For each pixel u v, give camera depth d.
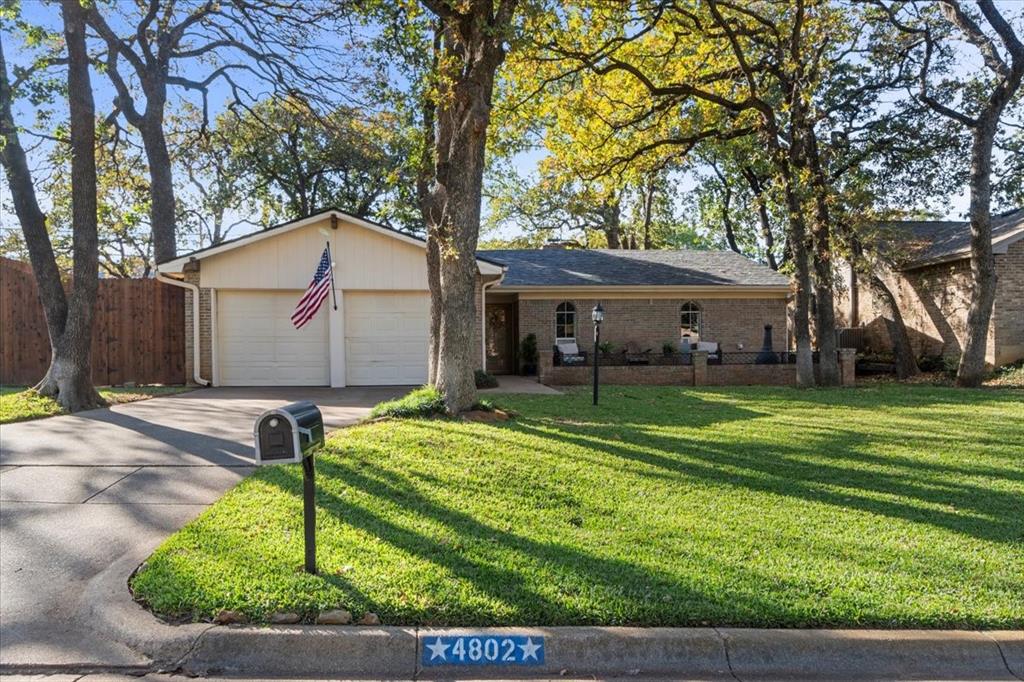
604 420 9.47
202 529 4.65
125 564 4.15
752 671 3.28
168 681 3.14
